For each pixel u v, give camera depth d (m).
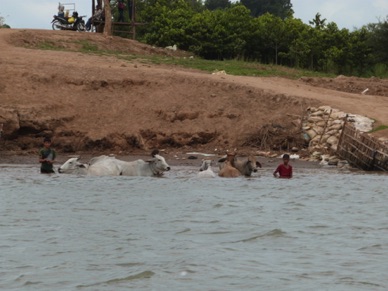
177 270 28.52
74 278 27.55
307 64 128.25
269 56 129.88
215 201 46.34
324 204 46.12
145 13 141.62
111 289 26.17
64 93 85.69
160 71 92.12
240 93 86.94
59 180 57.12
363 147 71.38
